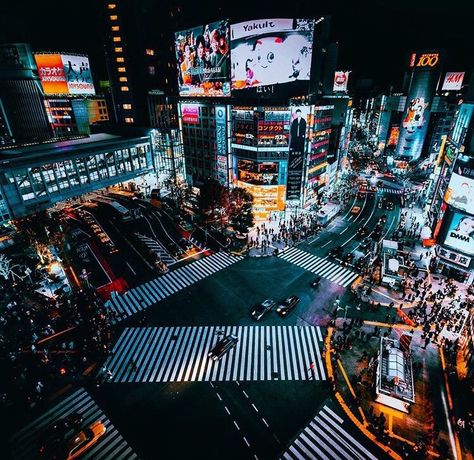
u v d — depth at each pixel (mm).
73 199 79062
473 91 51469
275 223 65938
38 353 33969
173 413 27641
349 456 24266
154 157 89938
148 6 92062
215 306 41469
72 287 45750
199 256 54094
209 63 65438
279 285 45656
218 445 25016
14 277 47969
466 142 44469
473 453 24625
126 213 66938
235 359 33219
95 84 114125
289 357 33344
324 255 53781
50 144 77438
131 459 24156
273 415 27359
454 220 45562
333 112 77750
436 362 32500
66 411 27984
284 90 59125
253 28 56344
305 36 55719
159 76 101125
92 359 33500
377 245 56062
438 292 42406
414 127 99688
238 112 63062
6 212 58750
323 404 28328
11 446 25328
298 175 64188
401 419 27016
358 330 36688
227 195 59938
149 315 40094
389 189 87812
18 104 98688
